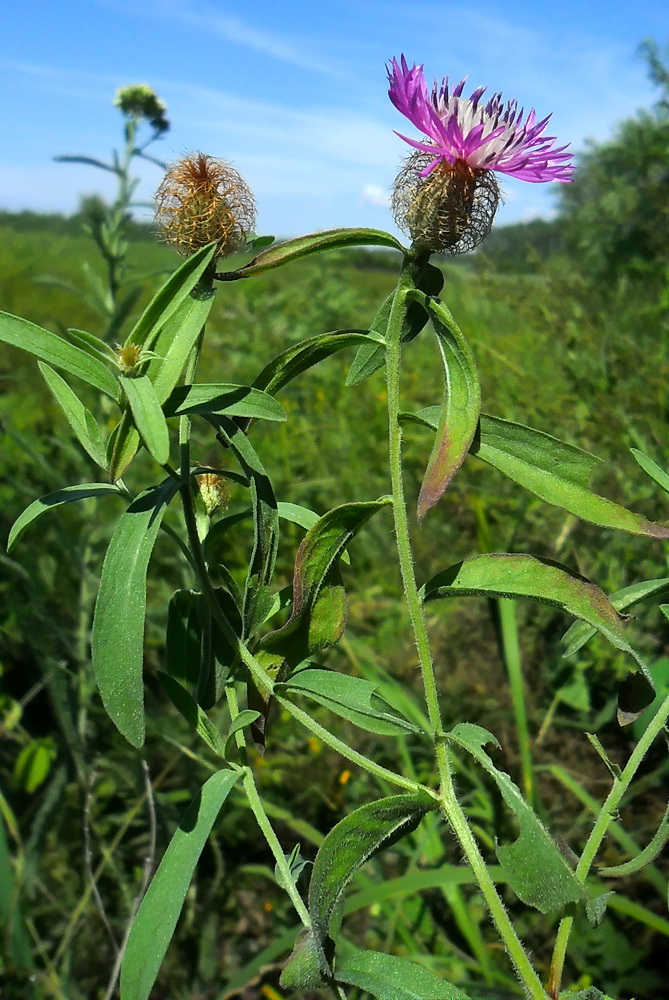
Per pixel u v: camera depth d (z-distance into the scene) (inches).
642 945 90.0
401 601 140.6
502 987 84.0
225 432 53.6
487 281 182.1
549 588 48.1
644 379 154.3
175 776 109.3
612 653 115.3
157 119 122.3
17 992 80.4
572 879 42.1
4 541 116.2
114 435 49.6
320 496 161.9
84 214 122.0
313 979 46.9
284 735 115.0
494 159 51.2
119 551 48.5
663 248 211.9
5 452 131.3
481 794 99.3
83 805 99.0
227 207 55.4
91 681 105.6
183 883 45.1
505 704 114.8
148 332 49.5
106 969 88.7
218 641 56.1
